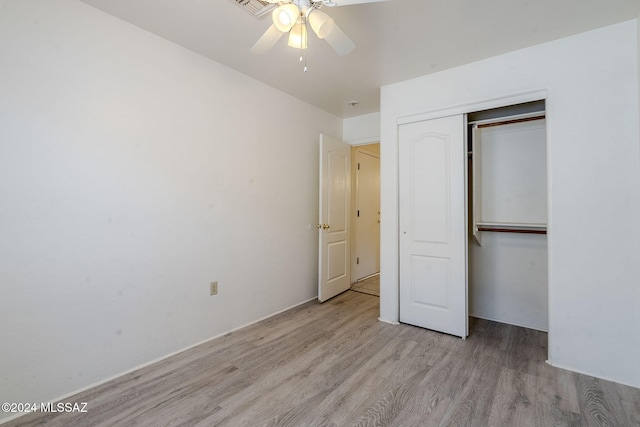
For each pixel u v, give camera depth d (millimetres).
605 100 2043
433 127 2820
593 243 2076
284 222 3367
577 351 2123
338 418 1655
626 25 1984
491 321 3121
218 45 2363
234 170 2805
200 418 1651
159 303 2273
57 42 1779
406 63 2600
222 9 1916
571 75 2158
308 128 3664
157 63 2236
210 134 2598
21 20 1660
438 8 1866
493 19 1979
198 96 2500
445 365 2207
